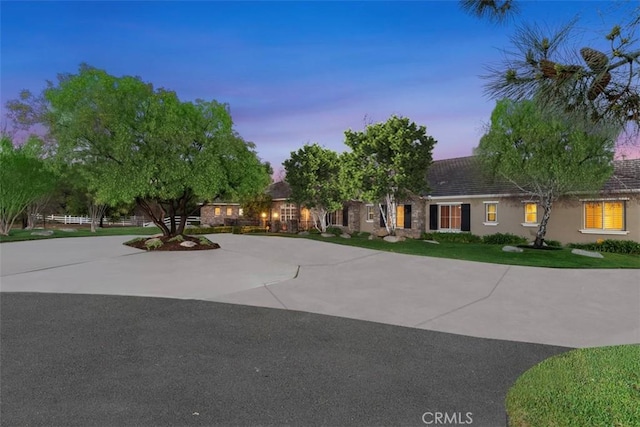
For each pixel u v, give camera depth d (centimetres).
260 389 375
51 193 2612
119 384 381
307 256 1288
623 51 265
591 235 1647
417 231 2138
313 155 2102
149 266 1089
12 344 493
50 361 438
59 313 636
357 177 1728
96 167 1405
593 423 306
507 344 514
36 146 1997
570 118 311
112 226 4053
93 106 1395
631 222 1548
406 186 1688
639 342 523
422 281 914
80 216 4222
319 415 326
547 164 1289
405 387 383
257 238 1886
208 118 1495
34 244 1605
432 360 456
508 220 1872
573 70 284
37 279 905
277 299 748
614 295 791
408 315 651
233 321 606
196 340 517
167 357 455
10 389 367
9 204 2039
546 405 336
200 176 1394
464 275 981
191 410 331
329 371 421
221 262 1163
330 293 798
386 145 1695
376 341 522
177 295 768
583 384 379
